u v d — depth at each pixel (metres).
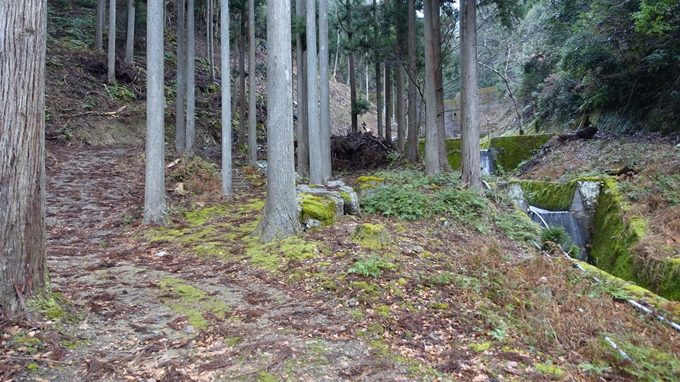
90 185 11.56
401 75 18.78
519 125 23.81
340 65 46.16
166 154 14.53
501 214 9.66
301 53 15.10
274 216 6.99
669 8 10.95
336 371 3.16
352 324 4.02
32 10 3.50
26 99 3.49
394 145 20.25
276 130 6.96
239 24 20.00
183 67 15.41
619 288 5.61
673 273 6.70
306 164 15.39
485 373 3.25
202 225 8.73
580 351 3.80
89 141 16.23
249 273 5.62
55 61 18.50
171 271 5.82
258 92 27.95
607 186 10.38
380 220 8.66
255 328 3.90
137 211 9.54
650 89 14.31
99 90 18.41
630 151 12.70
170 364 3.14
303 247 6.28
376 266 5.30
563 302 4.91
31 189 3.57
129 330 3.77
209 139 20.42
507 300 4.76
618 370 3.51
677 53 12.58
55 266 5.93
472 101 10.84
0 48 3.36
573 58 15.28
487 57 32.50
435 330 3.98
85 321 3.84
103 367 3.04
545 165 15.46
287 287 5.08
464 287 4.98
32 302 3.54
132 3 20.16
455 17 15.98
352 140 19.80
